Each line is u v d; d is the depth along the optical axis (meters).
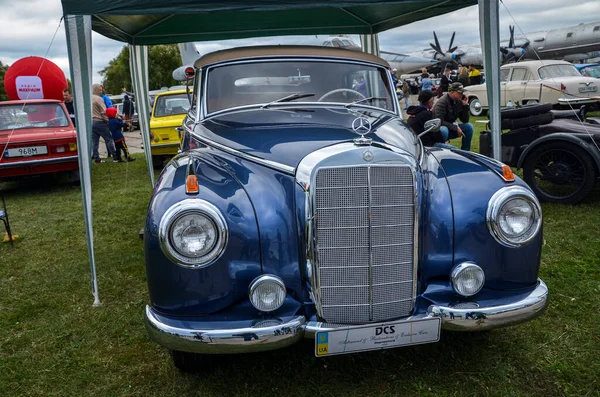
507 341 2.90
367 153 2.31
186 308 2.26
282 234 2.37
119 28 5.47
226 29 6.28
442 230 2.48
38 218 6.28
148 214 2.29
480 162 2.76
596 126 5.67
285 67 3.69
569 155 5.47
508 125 5.85
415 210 2.41
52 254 4.84
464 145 7.29
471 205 2.48
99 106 10.71
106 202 7.01
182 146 3.72
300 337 2.30
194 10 3.32
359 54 3.88
